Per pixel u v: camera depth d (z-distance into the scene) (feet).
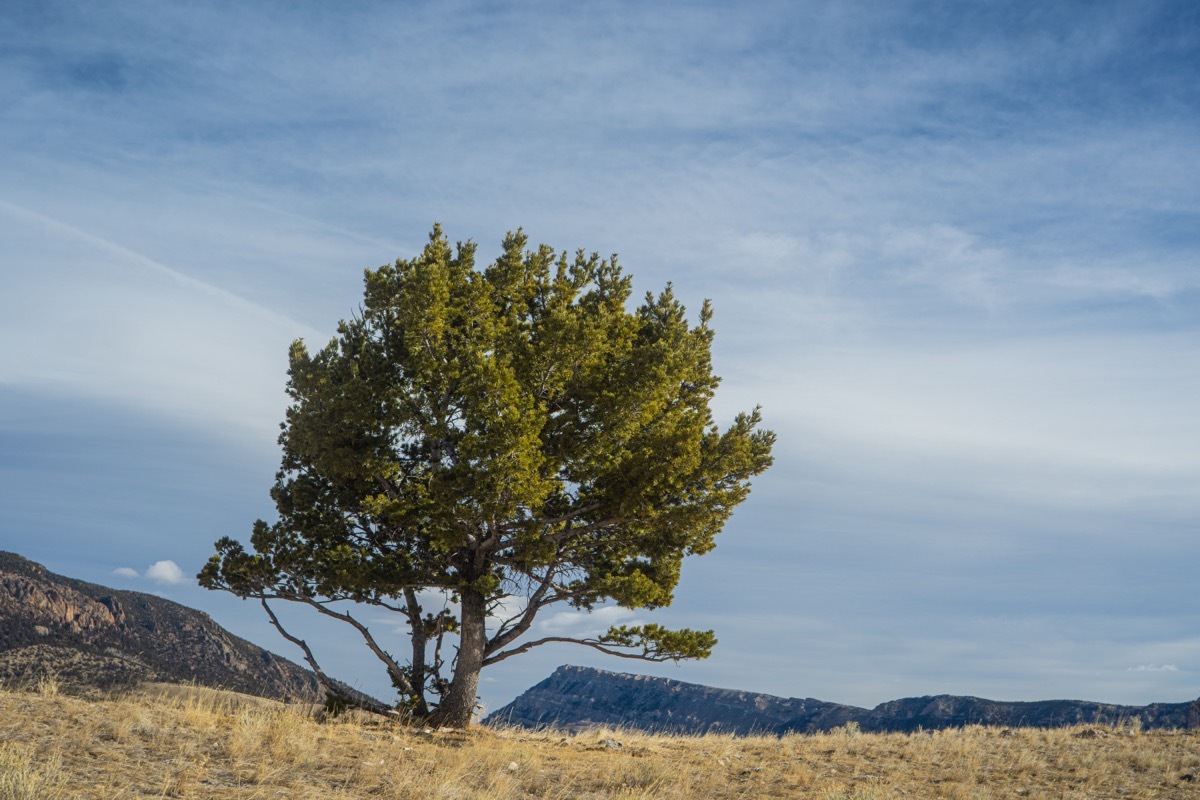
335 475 77.77
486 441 68.95
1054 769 66.28
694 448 75.20
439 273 73.00
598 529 81.82
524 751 60.29
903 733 86.17
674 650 79.00
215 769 39.50
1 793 29.86
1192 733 82.69
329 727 57.77
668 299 88.89
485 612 77.41
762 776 59.21
